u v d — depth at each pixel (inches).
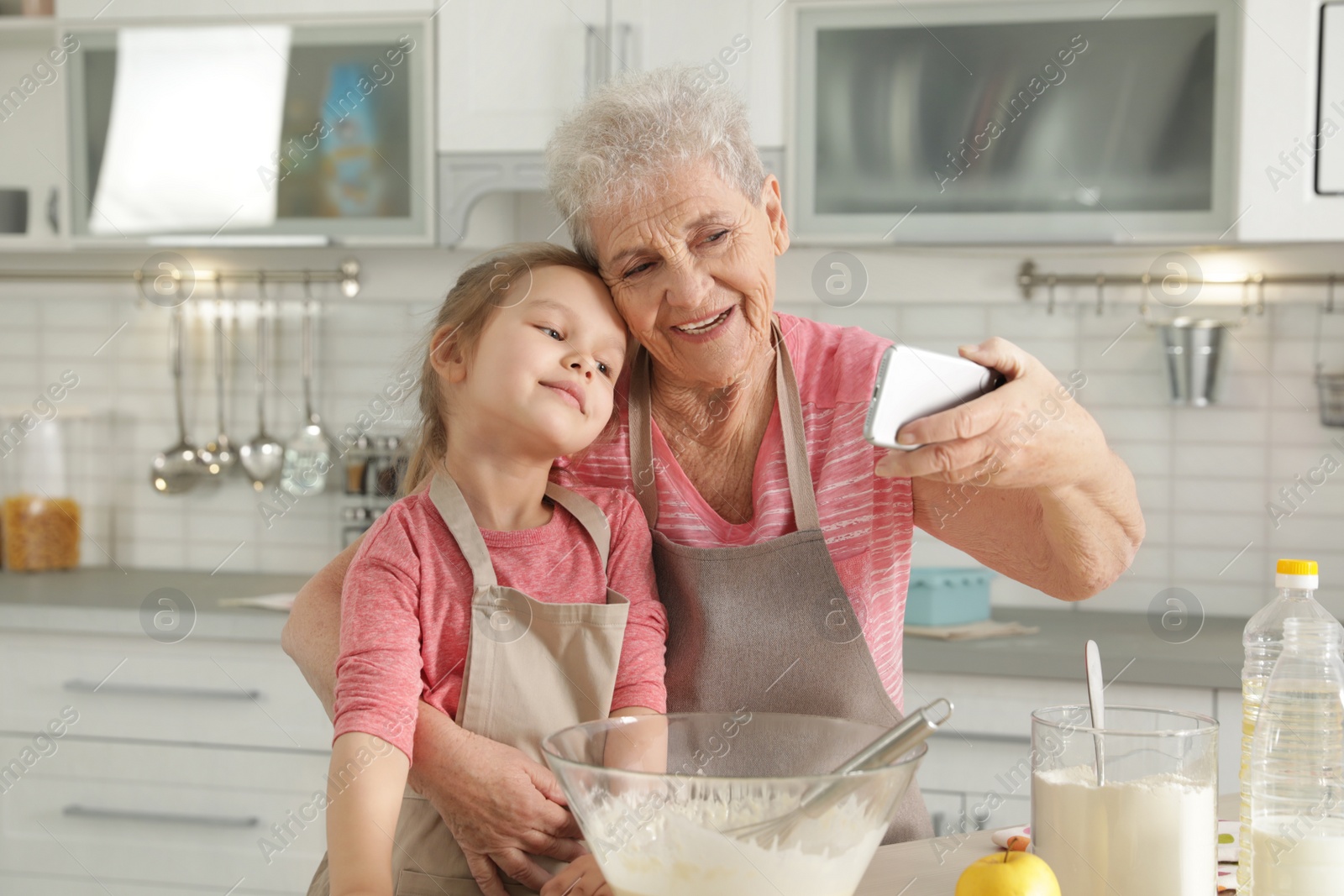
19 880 86.4
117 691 86.0
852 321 95.3
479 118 88.9
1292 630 30.9
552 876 34.1
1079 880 29.0
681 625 38.8
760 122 85.1
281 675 84.3
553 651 35.9
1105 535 35.8
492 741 34.3
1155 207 81.8
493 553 37.2
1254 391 92.0
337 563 42.1
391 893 29.9
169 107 92.5
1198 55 80.9
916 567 88.4
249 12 91.2
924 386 28.0
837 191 84.8
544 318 36.5
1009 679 75.6
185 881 85.4
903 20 83.5
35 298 107.7
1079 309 93.6
